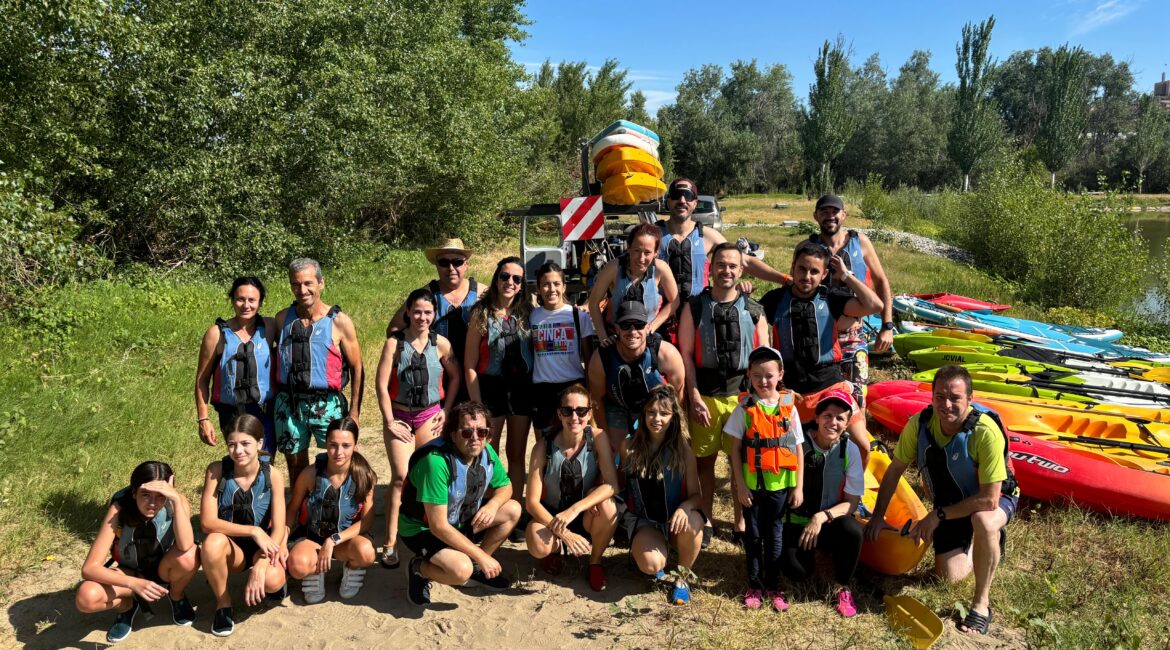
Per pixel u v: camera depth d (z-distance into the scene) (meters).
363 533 4.38
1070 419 6.77
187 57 12.05
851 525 4.35
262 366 4.85
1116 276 14.80
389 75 17.39
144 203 11.78
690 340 4.90
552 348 4.95
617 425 4.93
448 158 20.28
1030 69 83.31
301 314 4.88
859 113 69.12
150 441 6.39
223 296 11.52
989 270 19.69
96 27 9.86
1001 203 20.44
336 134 14.65
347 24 15.84
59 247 8.98
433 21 20.08
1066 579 4.57
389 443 4.78
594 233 9.64
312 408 4.84
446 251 5.09
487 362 4.97
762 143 72.25
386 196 20.09
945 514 4.23
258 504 4.25
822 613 4.27
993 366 8.33
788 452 4.33
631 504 4.63
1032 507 5.69
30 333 8.35
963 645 3.96
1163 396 7.23
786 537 4.47
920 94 73.94
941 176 68.94
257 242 13.33
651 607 4.35
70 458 5.98
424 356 4.82
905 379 8.53
